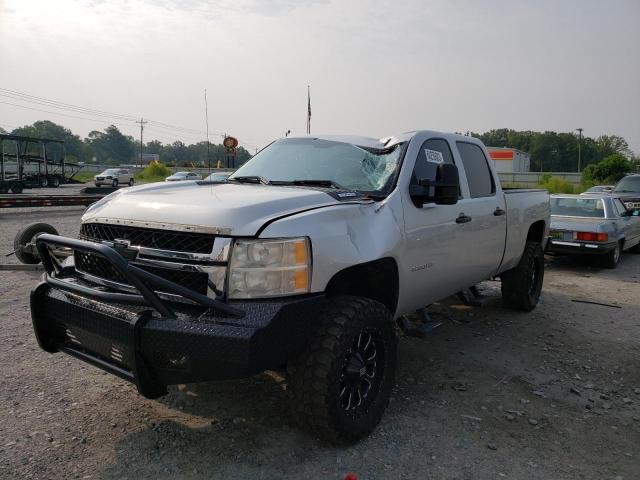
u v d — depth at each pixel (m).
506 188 6.41
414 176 4.06
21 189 29.61
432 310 6.49
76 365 4.30
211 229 2.88
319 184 3.93
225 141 15.56
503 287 6.46
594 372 4.65
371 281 3.70
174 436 3.27
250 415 3.56
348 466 3.02
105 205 3.50
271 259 2.88
